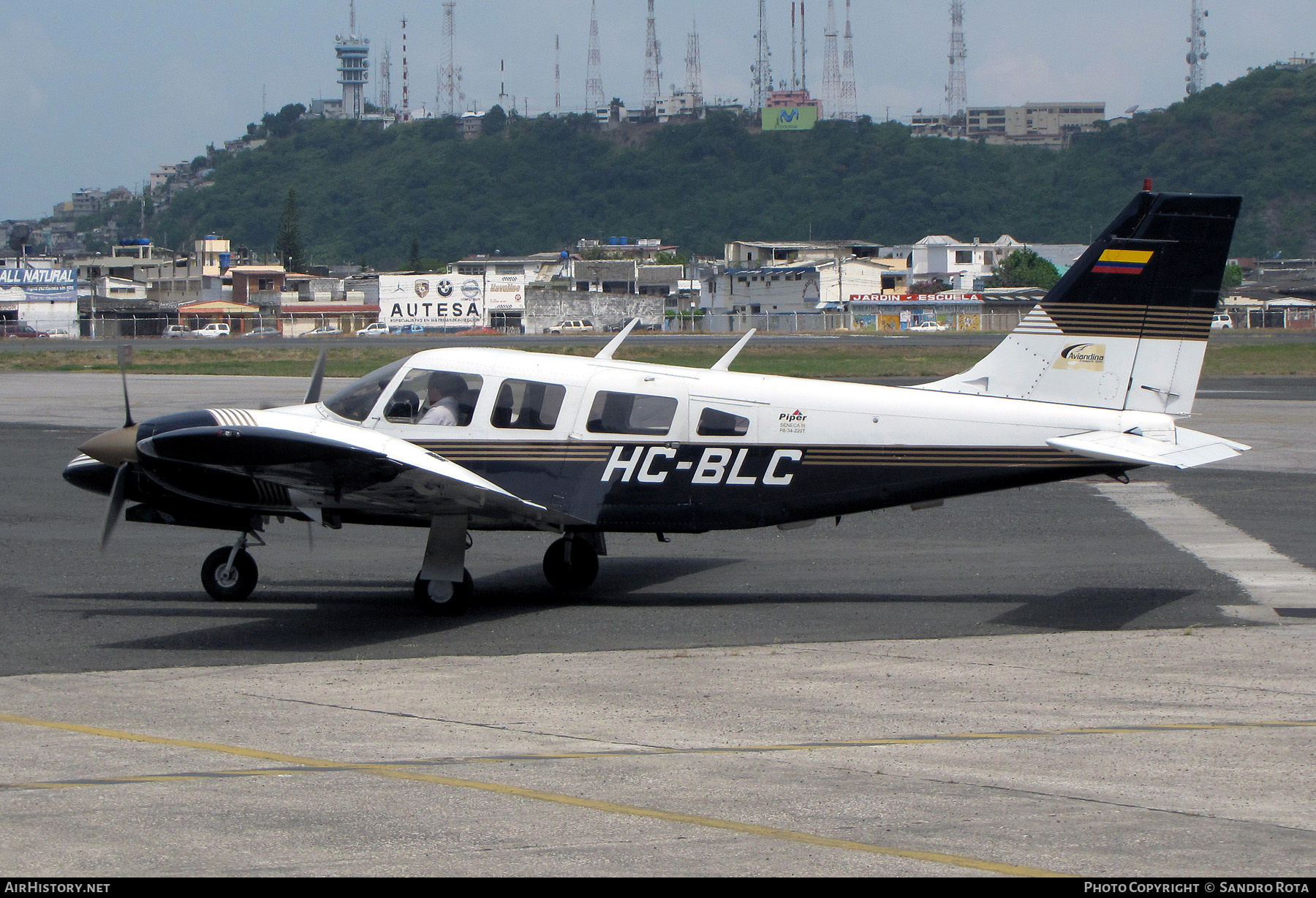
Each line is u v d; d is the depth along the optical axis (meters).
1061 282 39.09
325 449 32.34
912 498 39.16
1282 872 18.00
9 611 38.53
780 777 22.23
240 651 33.19
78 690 28.89
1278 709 26.84
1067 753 23.67
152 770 22.66
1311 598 39.59
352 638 34.78
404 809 20.61
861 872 17.98
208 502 36.84
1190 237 38.16
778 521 39.53
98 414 104.75
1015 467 38.50
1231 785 21.77
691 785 21.78
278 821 20.05
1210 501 61.72
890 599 40.25
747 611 38.59
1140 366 38.66
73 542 50.75
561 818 20.17
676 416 39.31
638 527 39.62
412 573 45.53
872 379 149.12
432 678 30.05
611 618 37.59
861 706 27.23
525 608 39.19
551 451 39.56
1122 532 53.09
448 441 39.69
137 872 17.97
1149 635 34.66
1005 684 29.12
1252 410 112.25
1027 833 19.50
